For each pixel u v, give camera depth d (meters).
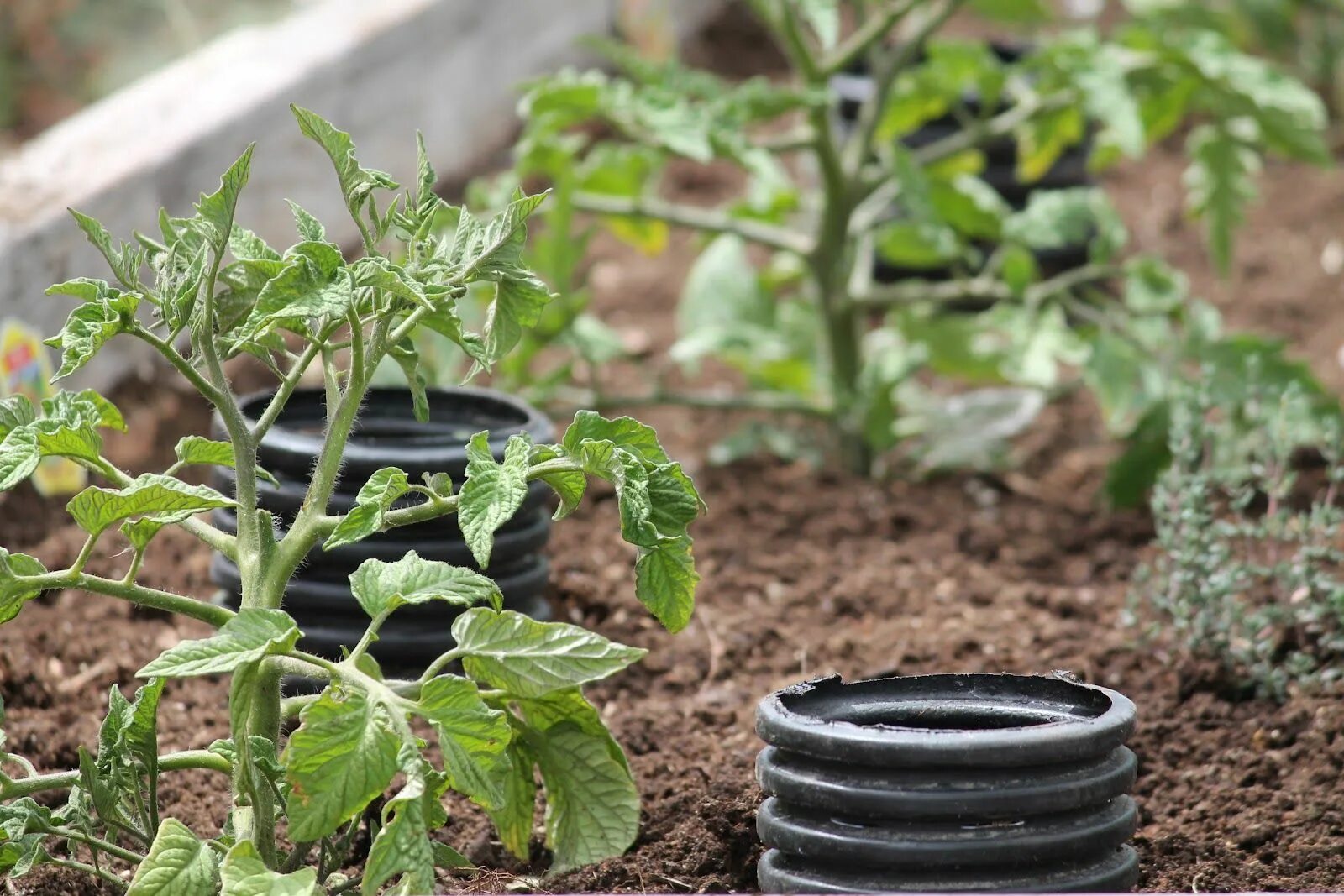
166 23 6.42
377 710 1.83
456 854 2.06
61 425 1.99
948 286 4.34
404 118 5.41
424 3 5.52
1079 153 5.25
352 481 2.68
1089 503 4.27
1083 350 4.28
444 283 2.05
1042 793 1.92
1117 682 3.19
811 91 3.99
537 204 2.01
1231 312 5.50
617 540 3.86
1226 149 4.40
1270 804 2.68
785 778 1.99
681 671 3.27
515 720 2.10
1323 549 3.11
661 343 5.35
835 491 4.30
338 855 2.09
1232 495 3.36
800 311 4.79
